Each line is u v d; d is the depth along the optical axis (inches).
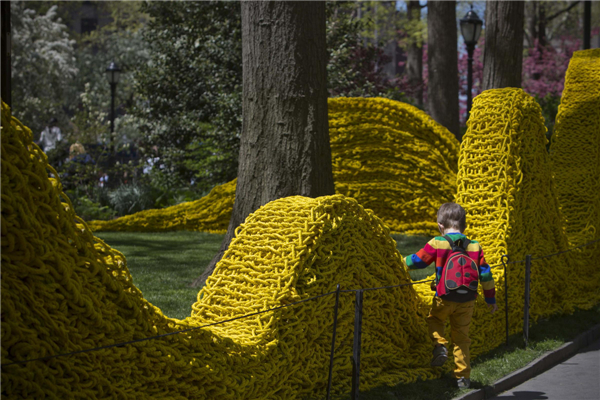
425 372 200.1
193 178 737.6
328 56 700.7
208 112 715.4
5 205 100.4
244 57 308.8
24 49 1224.8
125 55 1524.4
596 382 217.0
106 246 122.2
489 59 539.2
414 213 520.4
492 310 203.9
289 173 301.3
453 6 700.0
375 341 189.2
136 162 791.1
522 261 249.1
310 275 166.2
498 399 197.5
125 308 122.3
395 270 198.7
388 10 1129.4
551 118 704.4
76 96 1483.8
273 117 301.7
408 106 515.5
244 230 174.6
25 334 103.1
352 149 527.5
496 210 249.6
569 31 1577.3
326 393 169.3
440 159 509.0
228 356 140.9
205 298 170.1
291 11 298.2
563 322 291.0
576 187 355.6
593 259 354.6
